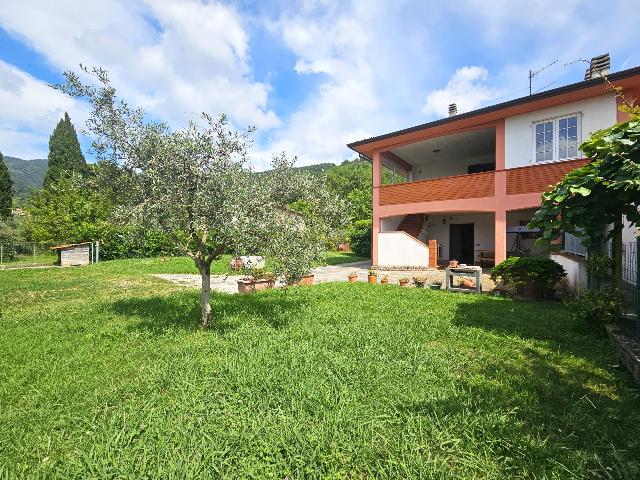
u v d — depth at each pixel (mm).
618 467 2195
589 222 3670
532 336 5082
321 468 2209
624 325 4715
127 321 6152
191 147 4820
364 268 17000
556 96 10289
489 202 12156
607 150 3609
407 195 14398
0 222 26094
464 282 9672
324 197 5801
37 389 3391
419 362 3951
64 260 19359
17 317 6605
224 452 2330
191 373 3668
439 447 2422
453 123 12508
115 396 3207
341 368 3689
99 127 5043
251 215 4996
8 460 2359
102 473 2162
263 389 3256
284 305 7406
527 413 2842
